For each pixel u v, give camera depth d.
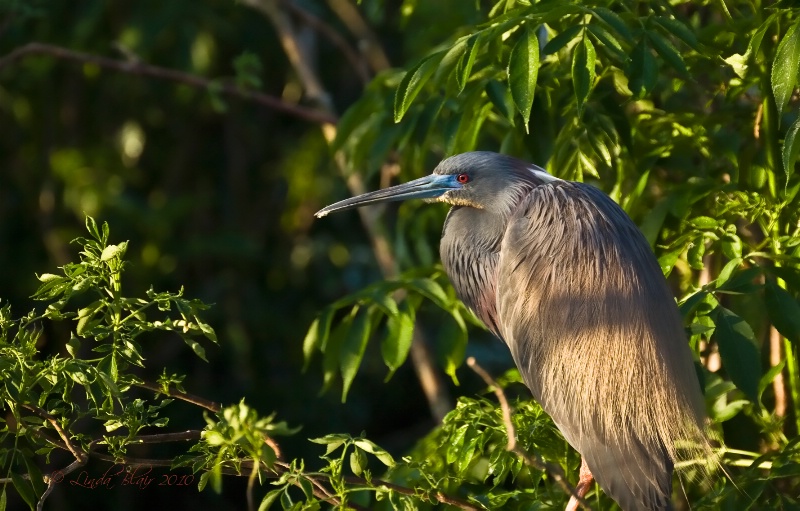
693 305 6.37
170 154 16.38
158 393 6.03
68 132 15.62
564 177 8.13
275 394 15.07
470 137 8.16
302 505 5.84
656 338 6.72
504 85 7.48
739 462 7.01
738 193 7.05
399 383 16.27
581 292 6.93
